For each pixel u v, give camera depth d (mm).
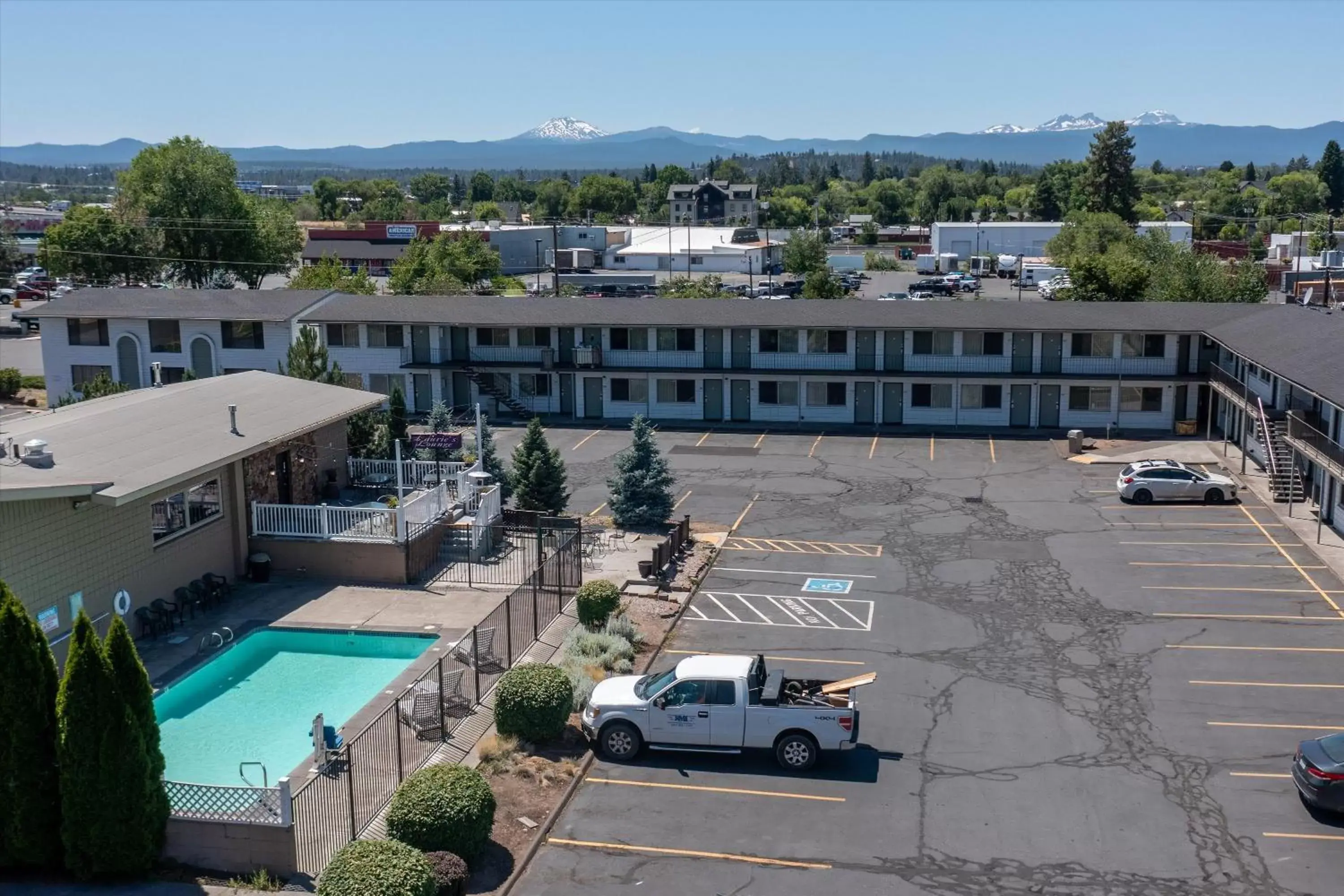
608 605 30469
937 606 33812
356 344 66062
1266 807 21844
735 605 34062
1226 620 32188
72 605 26844
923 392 61906
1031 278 132750
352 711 25594
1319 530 39219
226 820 19078
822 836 20859
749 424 63125
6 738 18656
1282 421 46750
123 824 18578
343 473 40969
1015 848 20406
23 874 19172
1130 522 42500
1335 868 19688
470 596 32906
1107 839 20703
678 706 23578
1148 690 27422
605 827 21172
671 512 42781
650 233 166250
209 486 32938
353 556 34250
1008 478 50156
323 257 101312
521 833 20750
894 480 50094
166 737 24297
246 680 27422
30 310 65688
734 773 23375
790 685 24719
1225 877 19453
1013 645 30562
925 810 21797
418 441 46438
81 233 101000
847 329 61031
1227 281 79625
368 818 20391
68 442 30109
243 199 106812
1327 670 28438
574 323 62719
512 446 57219
